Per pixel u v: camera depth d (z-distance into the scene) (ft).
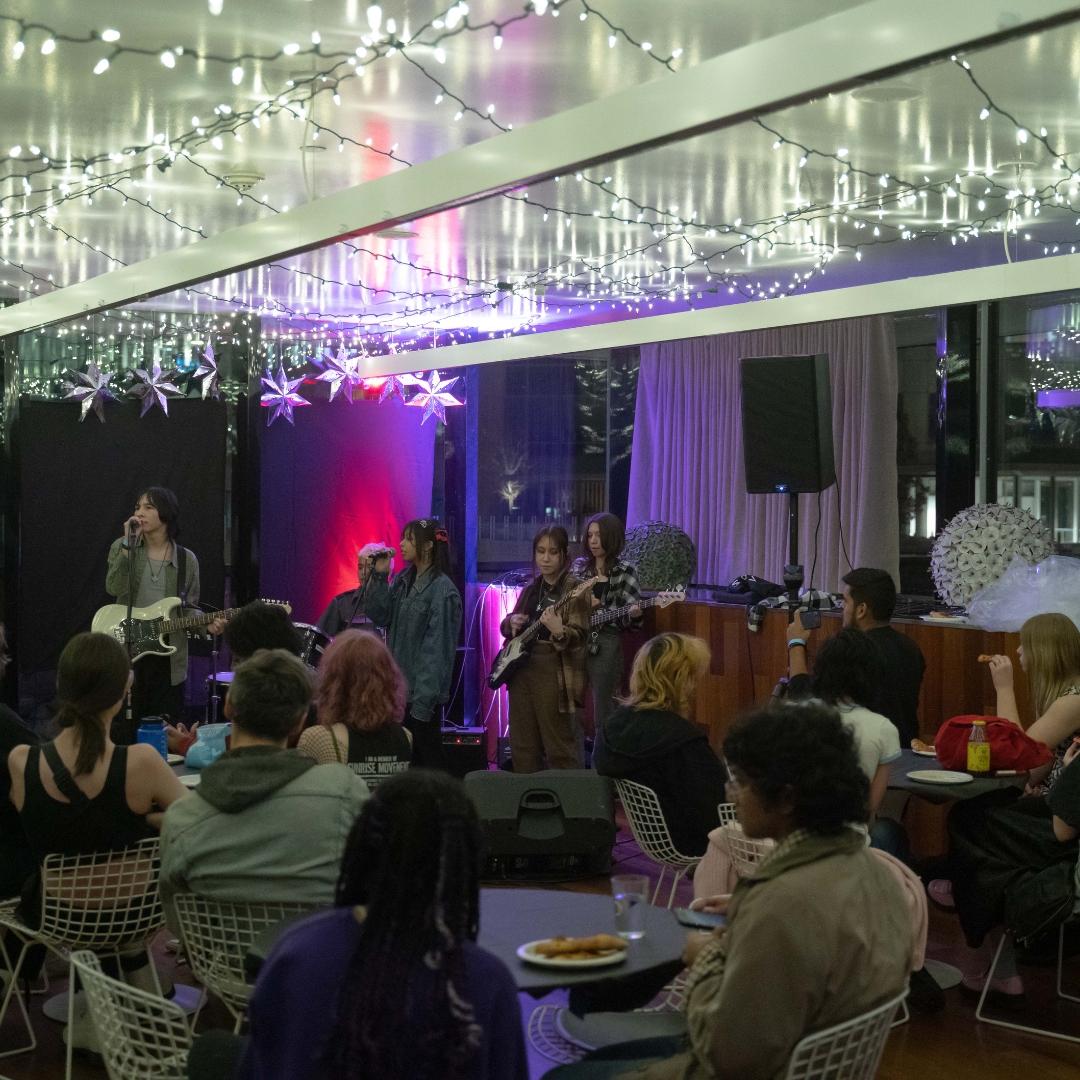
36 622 27.66
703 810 14.33
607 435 29.35
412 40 12.25
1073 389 23.47
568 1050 10.38
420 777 5.57
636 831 14.75
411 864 5.37
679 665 14.75
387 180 10.84
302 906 9.34
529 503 30.14
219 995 9.72
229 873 9.30
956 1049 12.76
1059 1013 13.75
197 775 13.58
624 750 14.55
